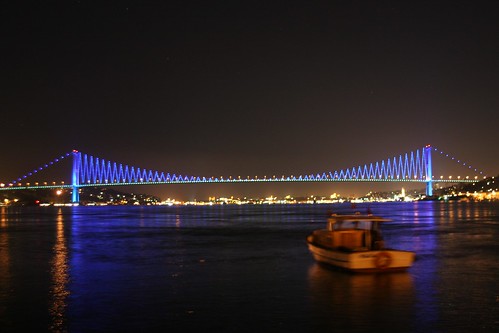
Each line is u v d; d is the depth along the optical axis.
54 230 71.75
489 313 21.19
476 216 110.12
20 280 28.81
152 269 32.56
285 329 19.41
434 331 19.06
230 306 22.56
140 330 19.42
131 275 30.31
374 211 155.12
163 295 24.73
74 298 24.17
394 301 23.16
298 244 47.97
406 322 20.05
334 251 30.06
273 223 88.62
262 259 36.75
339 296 24.11
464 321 20.12
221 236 59.09
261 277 29.12
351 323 20.00
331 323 20.02
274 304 22.83
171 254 40.69
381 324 19.84
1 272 31.64
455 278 28.30
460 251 41.69
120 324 20.11
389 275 28.72
